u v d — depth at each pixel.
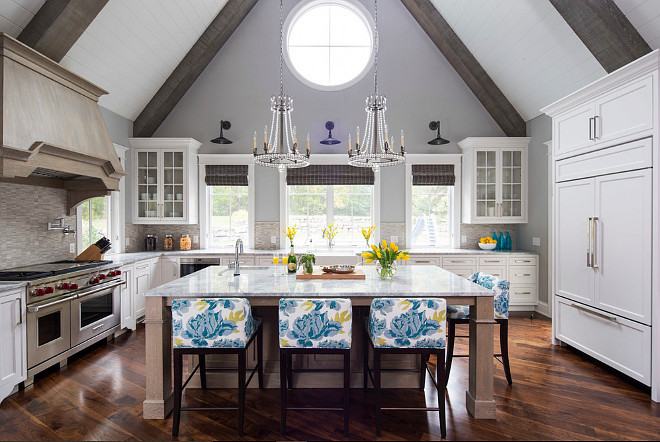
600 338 3.05
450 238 5.50
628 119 2.75
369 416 2.35
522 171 5.15
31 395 2.59
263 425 2.25
